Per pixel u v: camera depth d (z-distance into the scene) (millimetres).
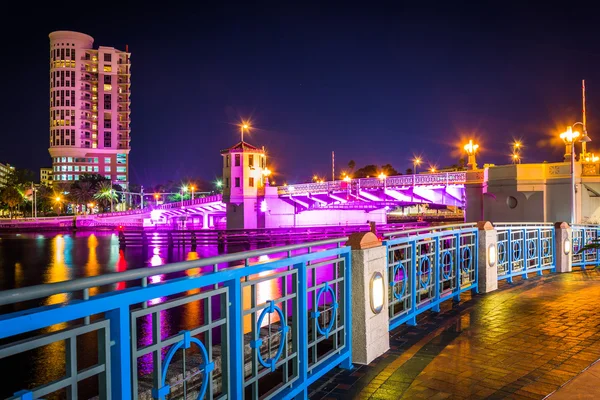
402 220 83938
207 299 3604
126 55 180500
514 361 5828
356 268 5895
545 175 34500
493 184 37188
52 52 171625
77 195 130375
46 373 11578
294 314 4781
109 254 51188
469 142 42781
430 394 4883
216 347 5805
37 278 35125
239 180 63250
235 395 3791
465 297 9969
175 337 3273
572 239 15336
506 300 9555
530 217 35031
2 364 12336
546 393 4816
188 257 47875
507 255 11875
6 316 2246
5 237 77562
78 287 2543
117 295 2762
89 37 176375
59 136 169250
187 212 89625
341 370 5664
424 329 7441
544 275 13359
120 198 163375
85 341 14406
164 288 3123
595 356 5977
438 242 8617
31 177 147500
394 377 5391
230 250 51219
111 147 176125
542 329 7312
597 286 11195
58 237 76875
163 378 3203
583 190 33188
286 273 4582
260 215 63375
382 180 49031
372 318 6012
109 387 2754
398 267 7156
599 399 4582
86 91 173125
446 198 44844
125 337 2805
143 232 51219
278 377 6598
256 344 4086
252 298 4152
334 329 5590
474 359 5930
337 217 71562
